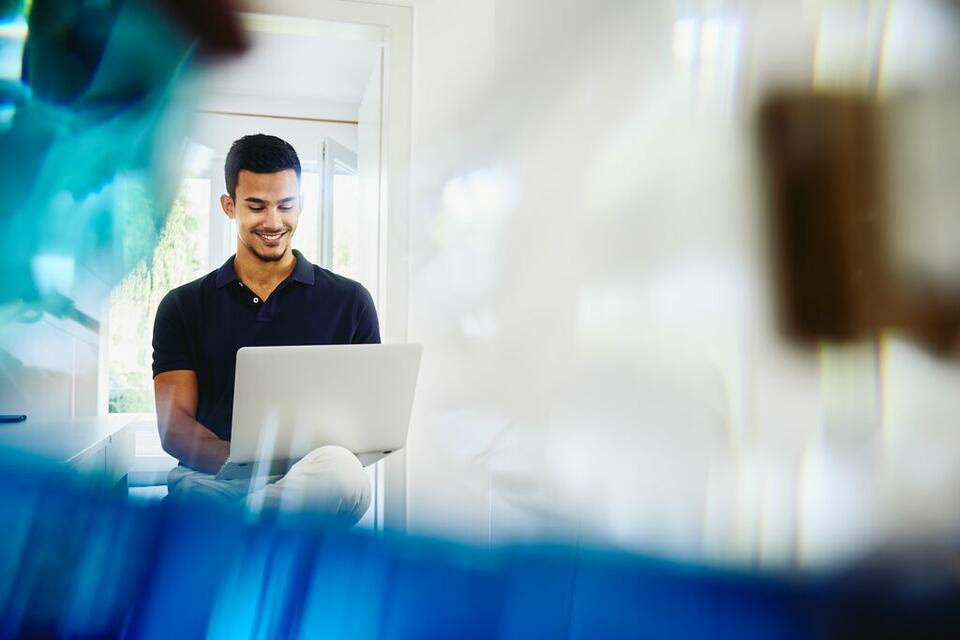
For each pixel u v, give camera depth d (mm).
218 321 1675
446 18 2002
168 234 2346
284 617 1370
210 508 1367
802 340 1706
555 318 1888
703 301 1786
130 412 2359
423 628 1438
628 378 1814
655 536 1631
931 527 1529
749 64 1775
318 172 2812
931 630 1425
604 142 1896
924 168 1653
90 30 1977
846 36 1696
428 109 1995
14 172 1923
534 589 1539
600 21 1904
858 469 1598
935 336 1636
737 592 1489
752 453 1683
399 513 1809
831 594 1431
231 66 2420
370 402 1179
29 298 1959
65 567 1303
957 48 1649
